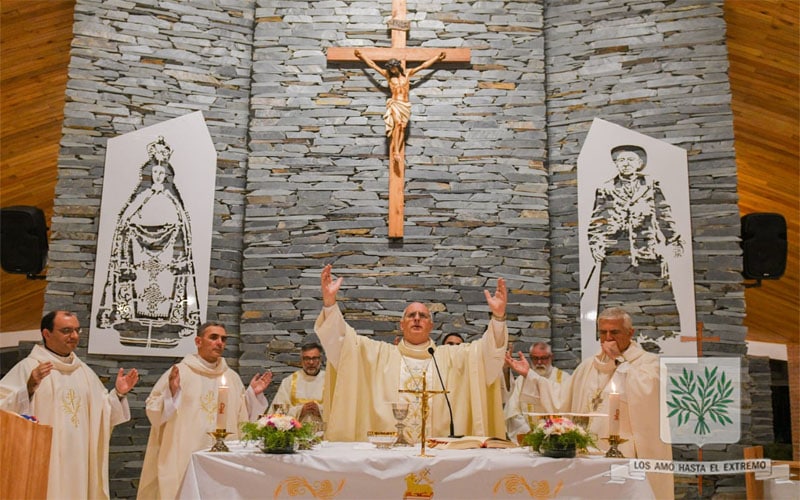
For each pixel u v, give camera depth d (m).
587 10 7.81
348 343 5.16
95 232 7.24
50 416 5.68
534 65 7.75
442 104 7.68
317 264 7.41
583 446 3.94
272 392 7.23
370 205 7.51
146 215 7.29
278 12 7.88
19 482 3.14
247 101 7.77
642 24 7.67
